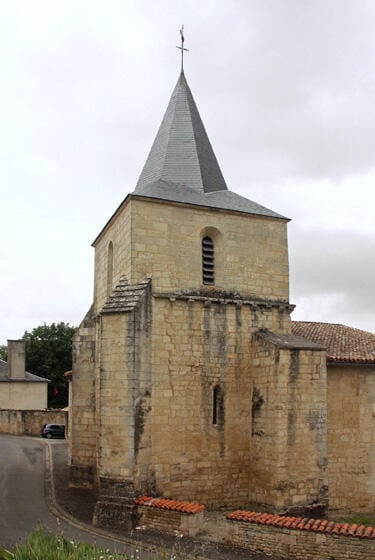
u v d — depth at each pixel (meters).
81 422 23.70
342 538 14.60
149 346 19.16
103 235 24.89
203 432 19.89
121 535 16.42
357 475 20.95
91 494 21.94
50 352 67.44
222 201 22.34
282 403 19.25
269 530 15.42
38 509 19.42
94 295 26.03
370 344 23.25
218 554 15.02
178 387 19.72
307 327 25.16
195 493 19.41
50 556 10.90
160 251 20.36
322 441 19.53
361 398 21.50
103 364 18.78
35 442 39.31
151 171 24.64
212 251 21.67
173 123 24.73
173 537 16.25
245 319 21.20
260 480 19.62
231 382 20.62
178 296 20.16
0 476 25.52
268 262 22.19
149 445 18.59
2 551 12.55
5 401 52.69
